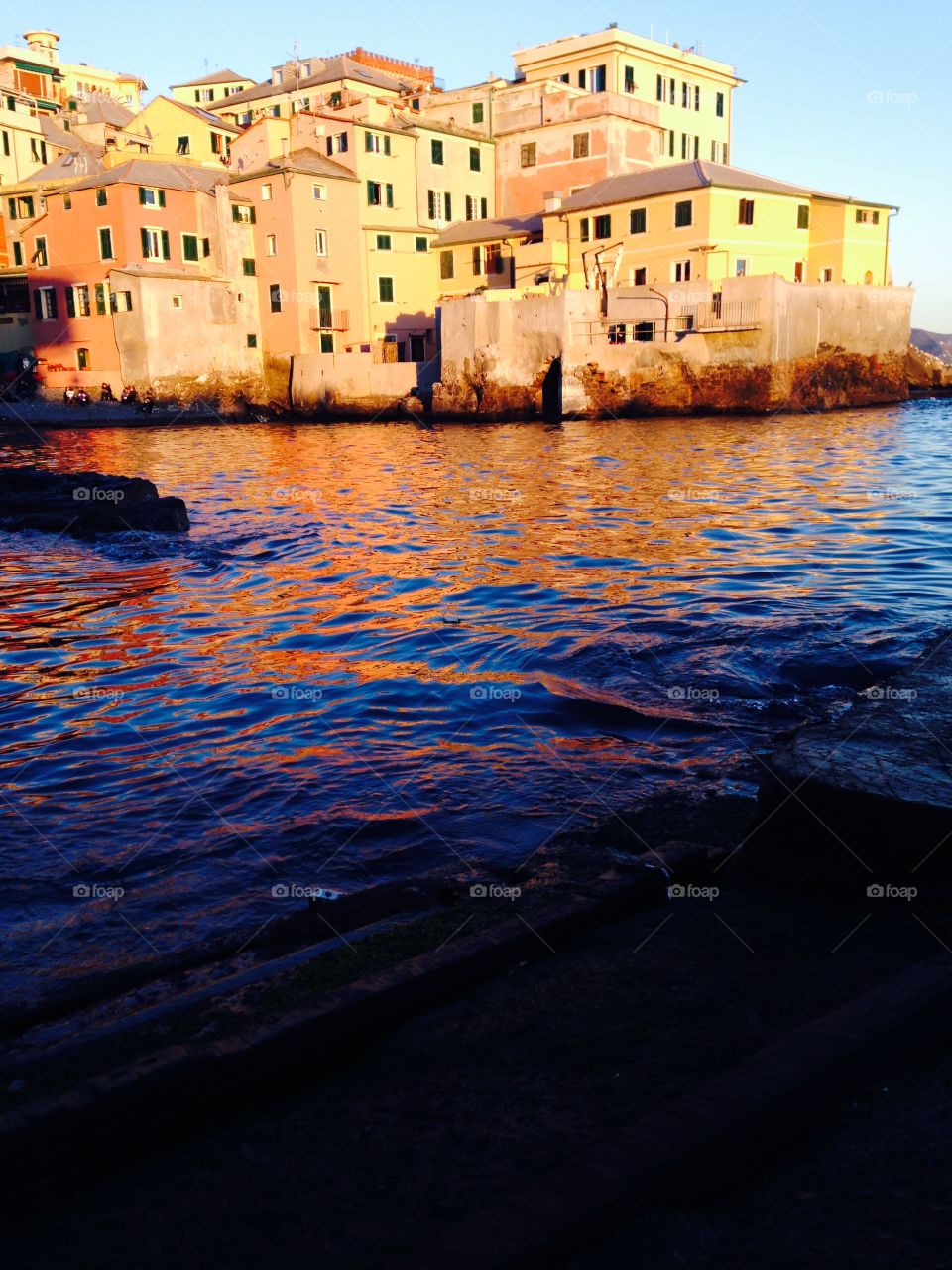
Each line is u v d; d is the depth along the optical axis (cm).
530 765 676
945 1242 204
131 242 5644
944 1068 262
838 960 331
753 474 2498
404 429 4919
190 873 539
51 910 503
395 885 482
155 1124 262
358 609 1176
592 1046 292
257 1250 223
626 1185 214
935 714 467
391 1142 256
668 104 6619
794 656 909
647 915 381
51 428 5172
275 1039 283
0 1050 366
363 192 6069
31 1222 237
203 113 7144
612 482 2425
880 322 5425
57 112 7838
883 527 1647
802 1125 239
